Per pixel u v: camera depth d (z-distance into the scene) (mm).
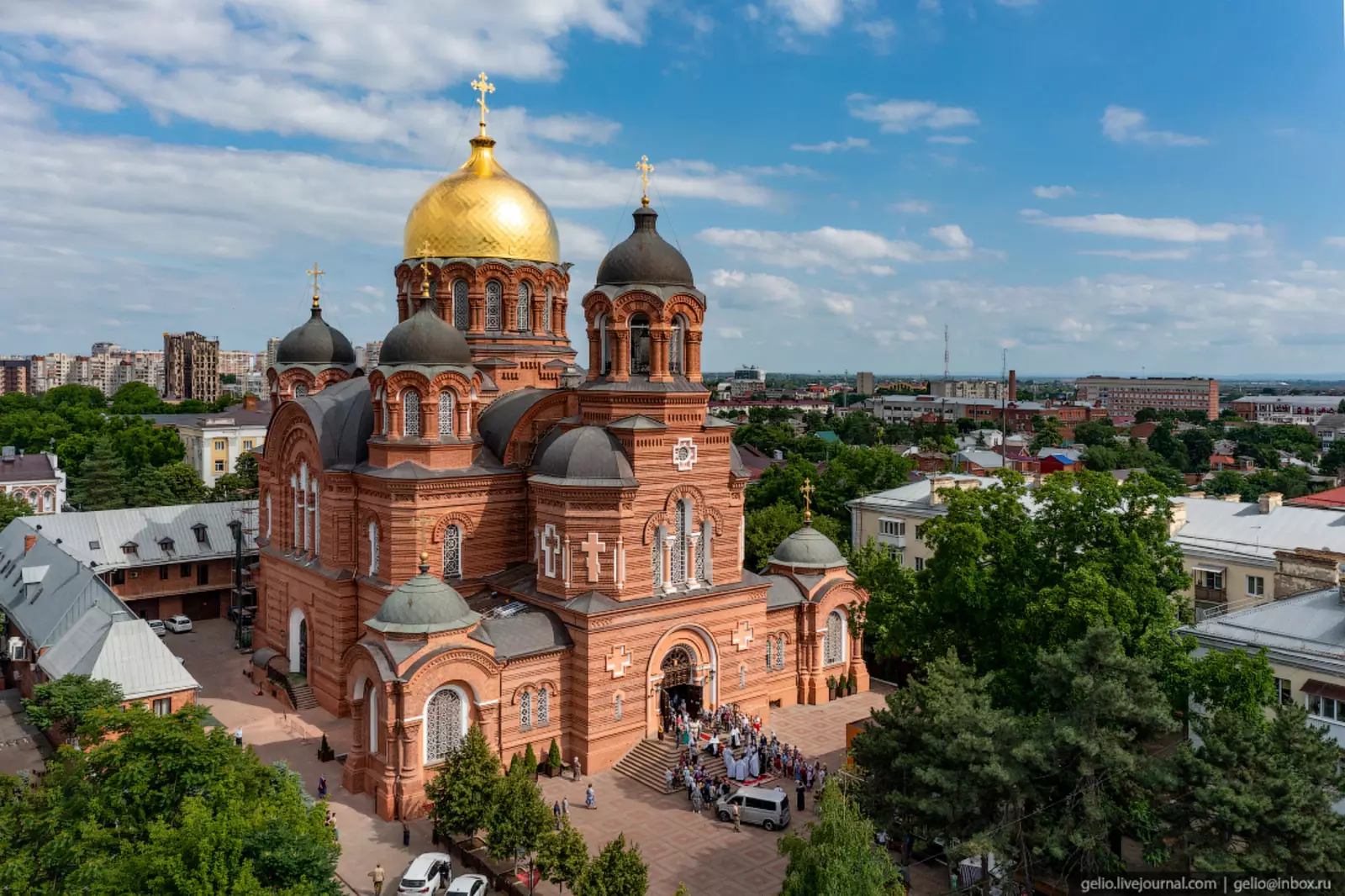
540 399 61000
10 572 78625
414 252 69312
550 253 71438
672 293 56219
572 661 53031
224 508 89125
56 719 48781
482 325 68625
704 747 52938
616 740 53375
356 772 49906
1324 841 31516
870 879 30188
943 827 37750
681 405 55906
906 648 53312
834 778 34062
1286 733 34000
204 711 39781
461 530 58219
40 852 32562
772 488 104625
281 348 76438
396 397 57281
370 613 58375
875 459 102062
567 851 36812
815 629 64000
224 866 29688
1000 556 48344
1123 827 37656
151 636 55344
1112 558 46469
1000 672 45500
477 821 41344
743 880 41875
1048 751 36406
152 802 35312
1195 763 33938
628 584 53812
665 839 45438
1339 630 42531
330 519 60125
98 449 119688
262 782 37625
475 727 43938
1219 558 67375
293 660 65750
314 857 31078
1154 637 44031
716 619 57438
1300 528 68312
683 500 56750
